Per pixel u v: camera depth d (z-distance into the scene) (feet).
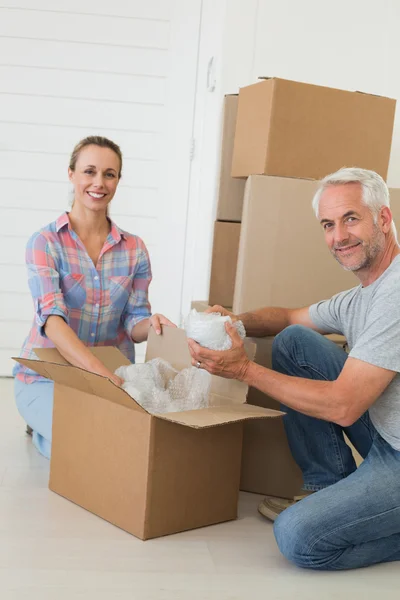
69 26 11.77
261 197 7.20
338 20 10.78
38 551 5.51
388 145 8.07
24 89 11.82
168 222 12.19
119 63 11.89
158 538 5.89
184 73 11.94
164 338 7.01
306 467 6.46
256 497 7.07
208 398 6.39
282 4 10.66
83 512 6.33
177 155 12.08
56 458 6.75
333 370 6.36
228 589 5.14
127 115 12.00
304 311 6.86
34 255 7.37
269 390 5.70
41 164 11.97
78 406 6.45
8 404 10.30
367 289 5.88
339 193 5.64
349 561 5.56
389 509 5.39
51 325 7.04
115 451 6.04
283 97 7.35
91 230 7.82
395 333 5.34
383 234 5.69
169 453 5.84
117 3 11.79
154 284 12.28
